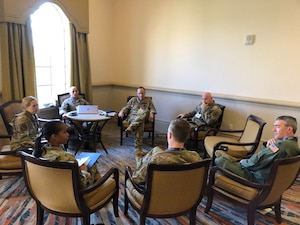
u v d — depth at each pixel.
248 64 3.97
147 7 4.94
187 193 1.83
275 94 3.79
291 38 3.54
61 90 4.88
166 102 5.05
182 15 4.54
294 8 3.46
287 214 2.48
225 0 4.03
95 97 5.51
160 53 4.94
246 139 3.32
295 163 1.95
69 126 4.03
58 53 4.71
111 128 5.30
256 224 2.31
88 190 1.81
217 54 4.25
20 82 3.92
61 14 4.55
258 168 2.20
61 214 1.92
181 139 1.83
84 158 2.42
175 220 2.34
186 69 4.66
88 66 5.03
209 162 1.81
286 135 2.14
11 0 3.63
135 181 1.96
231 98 4.17
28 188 1.95
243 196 2.13
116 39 5.56
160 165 1.67
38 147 1.92
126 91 5.62
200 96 4.54
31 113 2.75
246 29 3.90
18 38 3.81
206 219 2.37
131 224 2.25
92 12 5.10
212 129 3.71
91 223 2.24
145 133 5.09
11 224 2.19
